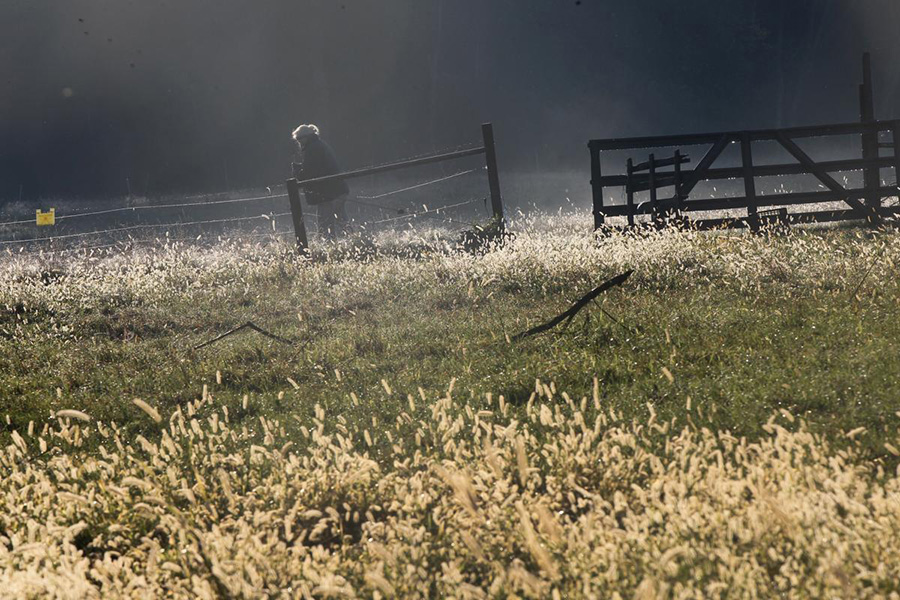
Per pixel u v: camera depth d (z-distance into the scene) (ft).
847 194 150.71
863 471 42.68
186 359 88.69
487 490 43.65
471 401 64.95
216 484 49.93
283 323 105.70
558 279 107.76
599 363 70.59
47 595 36.65
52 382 85.30
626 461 46.09
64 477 52.29
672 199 154.71
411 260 134.82
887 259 91.97
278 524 44.73
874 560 33.06
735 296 90.74
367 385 72.84
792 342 70.08
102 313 122.31
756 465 44.47
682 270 105.40
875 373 58.70
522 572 32.07
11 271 155.74
